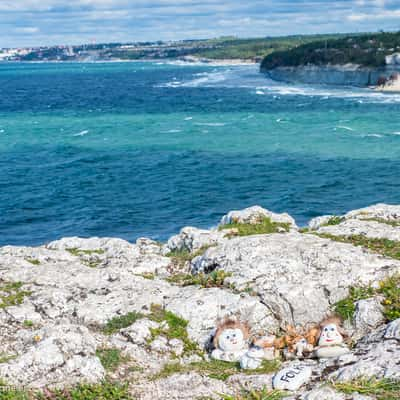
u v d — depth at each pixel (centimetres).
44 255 2005
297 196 5250
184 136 8869
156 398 1066
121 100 15450
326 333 1198
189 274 1752
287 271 1491
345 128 9212
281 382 1059
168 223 4569
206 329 1363
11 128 10100
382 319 1293
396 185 5584
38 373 1130
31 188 5741
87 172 6456
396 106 12244
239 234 2011
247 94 16200
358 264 1487
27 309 1455
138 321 1370
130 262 1869
